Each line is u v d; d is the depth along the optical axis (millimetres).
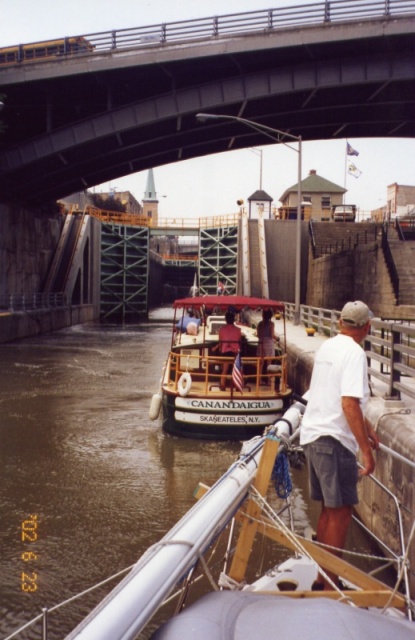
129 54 30547
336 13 28359
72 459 10039
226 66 31766
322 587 3445
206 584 5547
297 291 25875
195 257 90688
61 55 31141
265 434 3475
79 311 46594
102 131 32625
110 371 20875
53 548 6590
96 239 51594
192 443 11117
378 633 2039
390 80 30062
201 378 12914
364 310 3641
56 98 35438
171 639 1957
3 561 6277
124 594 1870
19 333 33219
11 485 8695
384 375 8109
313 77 30531
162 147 39812
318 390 3643
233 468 3207
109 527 7176
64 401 15250
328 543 3605
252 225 46344
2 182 36094
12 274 39406
